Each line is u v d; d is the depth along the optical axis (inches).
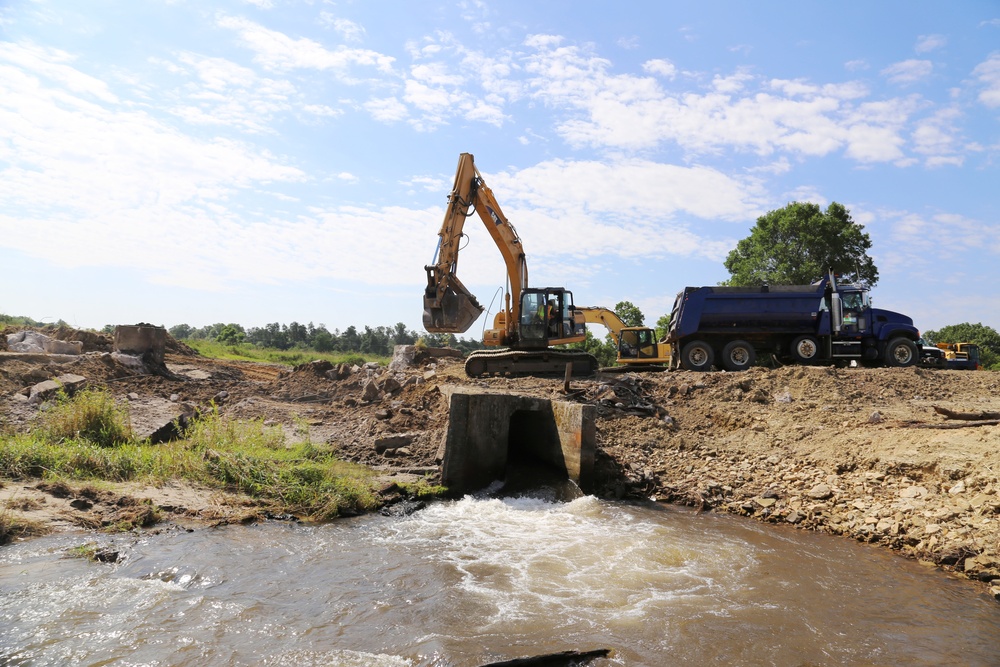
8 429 463.8
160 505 361.4
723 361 849.5
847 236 1657.2
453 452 467.2
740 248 1815.9
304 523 375.6
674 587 299.6
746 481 478.9
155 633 230.4
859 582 309.4
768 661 232.1
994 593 291.6
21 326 887.1
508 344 876.0
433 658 222.5
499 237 865.5
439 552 339.6
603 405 605.9
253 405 653.3
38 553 288.7
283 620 247.8
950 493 389.1
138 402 623.8
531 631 248.2
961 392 677.3
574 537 374.6
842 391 651.5
